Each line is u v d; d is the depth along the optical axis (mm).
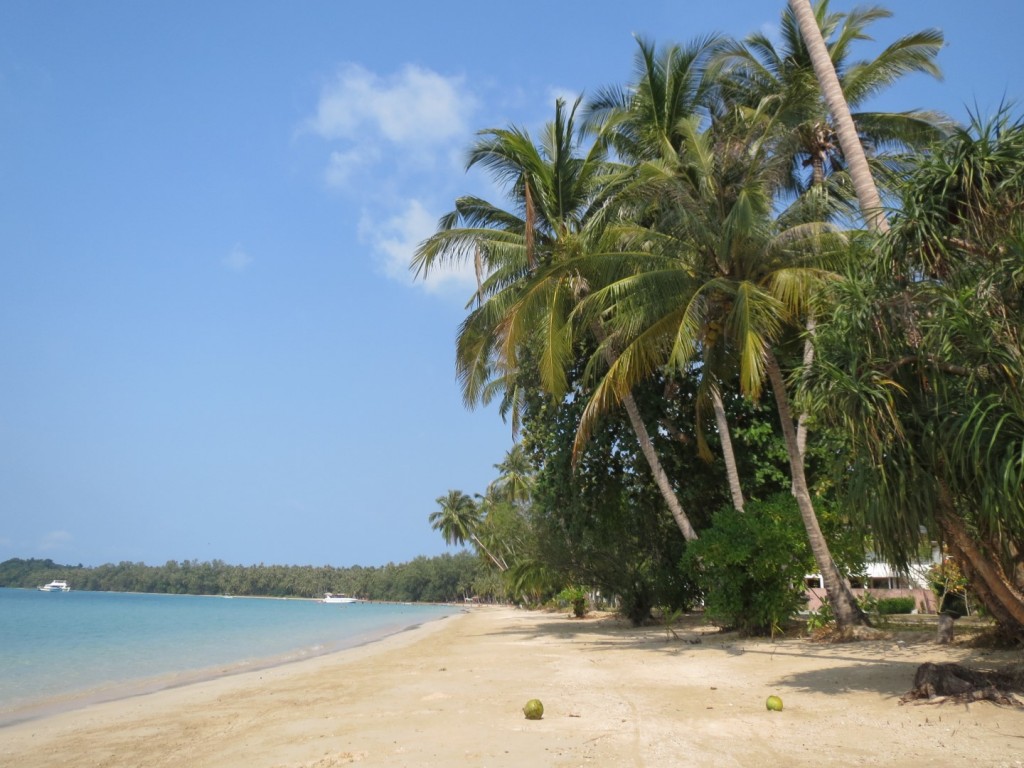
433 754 6504
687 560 18062
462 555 151750
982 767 5328
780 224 15805
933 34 18938
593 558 26453
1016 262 7445
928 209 8078
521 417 29047
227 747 7684
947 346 7523
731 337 17344
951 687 7703
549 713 8500
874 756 5809
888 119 22078
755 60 22891
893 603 30781
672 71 21109
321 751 6969
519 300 17719
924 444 7590
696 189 16969
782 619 16859
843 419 7957
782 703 8148
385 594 173250
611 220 19672
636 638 20516
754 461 21969
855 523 8516
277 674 16750
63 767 7348
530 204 18688
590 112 22234
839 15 23359
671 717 7945
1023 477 6496
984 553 8141
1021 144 7715
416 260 21141
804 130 21469
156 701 12938
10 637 34875
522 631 27969
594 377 22625
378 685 12344
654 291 15828
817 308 13367
